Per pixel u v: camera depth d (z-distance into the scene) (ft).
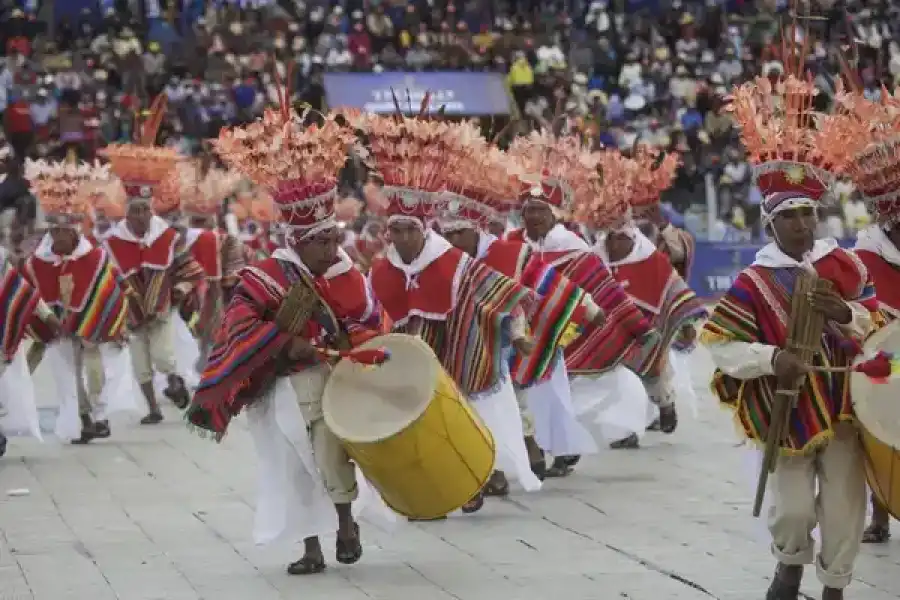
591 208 59.16
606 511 48.21
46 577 40.73
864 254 35.76
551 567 40.68
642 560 41.27
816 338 32.60
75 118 130.72
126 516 48.98
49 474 57.47
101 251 66.03
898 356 32.40
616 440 55.98
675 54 155.53
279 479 39.63
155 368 71.51
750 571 39.70
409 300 44.47
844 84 39.83
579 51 153.38
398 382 37.68
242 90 135.44
